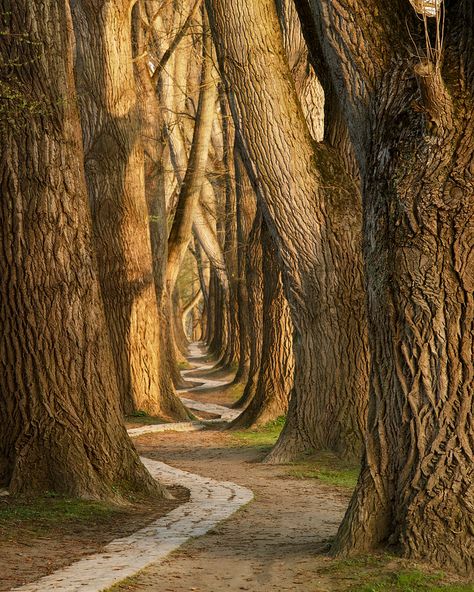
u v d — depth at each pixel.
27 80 10.74
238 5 13.96
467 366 7.02
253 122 14.38
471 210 7.04
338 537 7.49
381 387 7.48
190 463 16.17
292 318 15.72
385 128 7.49
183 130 38.88
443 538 6.85
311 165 14.74
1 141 10.78
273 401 21.50
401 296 7.28
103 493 10.62
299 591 6.50
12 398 10.61
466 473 6.91
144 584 6.71
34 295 10.71
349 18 7.66
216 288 58.81
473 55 7.12
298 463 15.31
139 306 23.25
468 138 7.01
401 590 6.38
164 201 28.62
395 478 7.29
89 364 11.02
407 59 7.50
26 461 10.45
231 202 43.91
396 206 7.29
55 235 10.84
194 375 47.03
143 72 27.88
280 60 14.34
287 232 15.00
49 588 6.29
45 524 9.16
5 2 10.73
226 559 7.71
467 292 7.06
